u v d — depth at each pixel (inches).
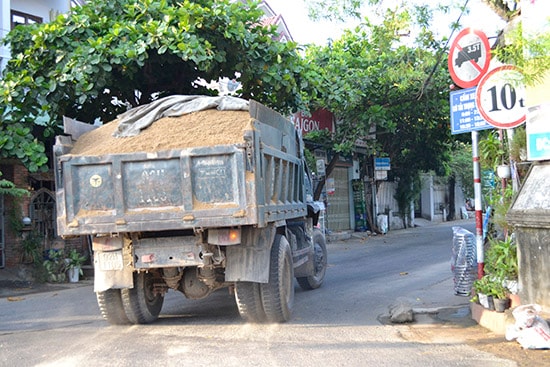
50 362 228.1
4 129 466.0
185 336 269.1
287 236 335.3
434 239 823.7
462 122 294.2
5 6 579.8
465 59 285.3
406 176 1095.0
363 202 977.5
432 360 221.8
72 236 266.8
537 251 249.3
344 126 794.8
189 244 264.5
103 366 219.9
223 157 253.0
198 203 254.4
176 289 298.4
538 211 245.8
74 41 459.2
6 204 526.6
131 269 267.1
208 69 474.6
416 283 423.5
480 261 290.0
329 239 847.7
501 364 214.1
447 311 314.8
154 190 256.7
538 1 264.2
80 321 320.5
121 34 447.5
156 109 295.0
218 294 394.3
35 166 461.7
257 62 489.7
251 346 246.1
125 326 298.2
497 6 327.3
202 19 456.4
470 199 1470.2
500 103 269.3
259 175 254.5
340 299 366.9
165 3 471.5
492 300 276.5
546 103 257.1
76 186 261.7
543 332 231.0
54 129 497.7
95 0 485.4
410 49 558.3
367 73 732.0
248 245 270.5
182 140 265.6
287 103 547.5
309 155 770.8
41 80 453.1
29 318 336.8
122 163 257.6
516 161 285.9
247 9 509.7
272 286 281.3
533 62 251.1
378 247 736.3
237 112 295.1
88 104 530.3
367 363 218.5
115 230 256.4
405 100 785.6
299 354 232.1
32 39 461.4
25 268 511.8
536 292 250.4
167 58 480.4
